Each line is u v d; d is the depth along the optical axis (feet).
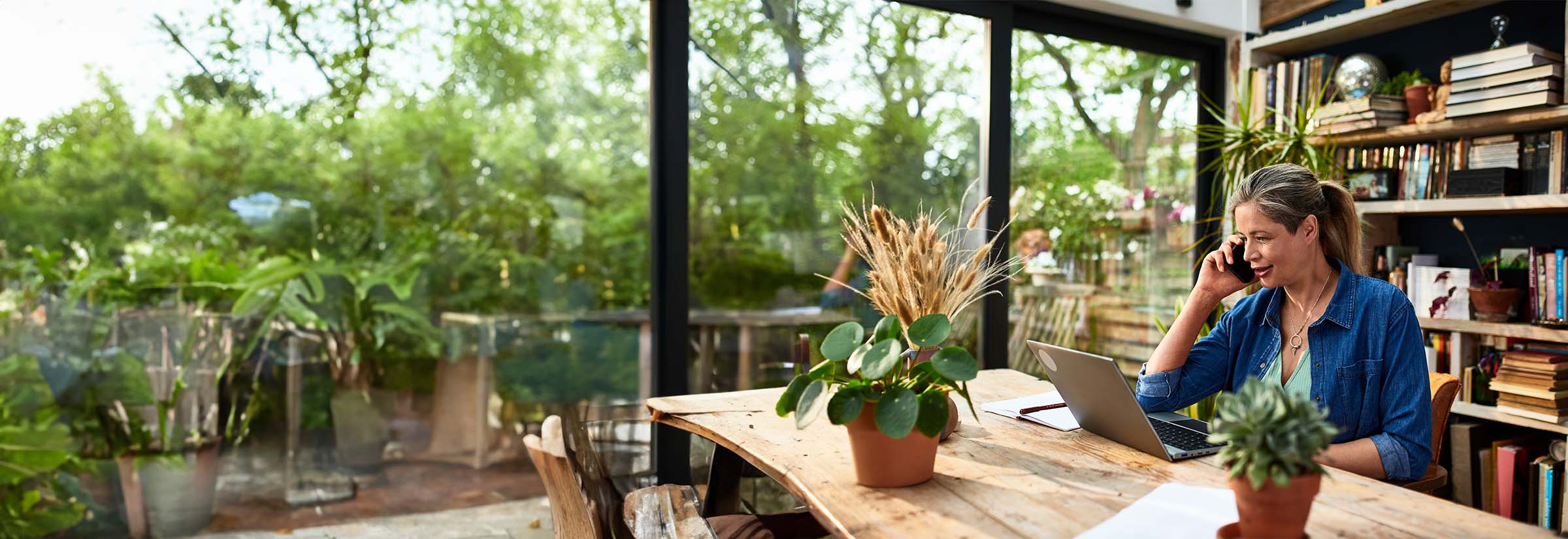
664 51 9.75
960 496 4.14
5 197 10.03
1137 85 12.12
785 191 11.16
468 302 13.60
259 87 11.89
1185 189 12.52
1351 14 10.46
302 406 11.62
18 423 9.53
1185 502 3.90
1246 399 3.18
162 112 11.17
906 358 4.49
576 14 14.34
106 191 10.75
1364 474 5.08
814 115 11.00
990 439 5.31
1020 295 11.32
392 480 12.28
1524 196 8.86
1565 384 8.63
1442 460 10.03
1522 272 9.61
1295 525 3.10
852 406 4.07
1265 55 11.89
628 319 14.34
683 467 10.16
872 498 4.12
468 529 10.42
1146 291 12.28
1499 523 3.67
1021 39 11.31
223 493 10.97
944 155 11.20
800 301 11.29
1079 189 11.75
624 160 15.02
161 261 10.91
